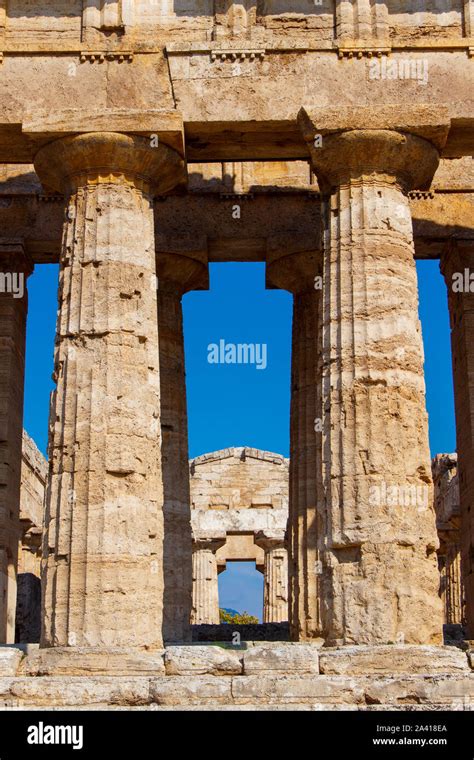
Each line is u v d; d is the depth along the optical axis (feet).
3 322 91.09
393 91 71.46
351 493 65.82
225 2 73.41
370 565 64.39
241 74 71.72
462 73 71.82
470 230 90.94
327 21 73.72
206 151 75.36
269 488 157.89
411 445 66.90
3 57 72.49
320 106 70.69
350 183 71.00
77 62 72.38
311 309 94.17
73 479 66.23
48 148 71.92
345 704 58.95
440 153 72.84
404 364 68.03
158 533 67.41
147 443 67.87
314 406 92.32
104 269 69.36
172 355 95.91
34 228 91.50
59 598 64.54
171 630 90.89
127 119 70.59
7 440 89.10
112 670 61.98
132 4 73.72
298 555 89.86
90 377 67.62
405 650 61.67
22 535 129.70
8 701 59.72
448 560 137.28
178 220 92.63
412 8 73.77
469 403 87.97
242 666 62.03
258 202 92.89
